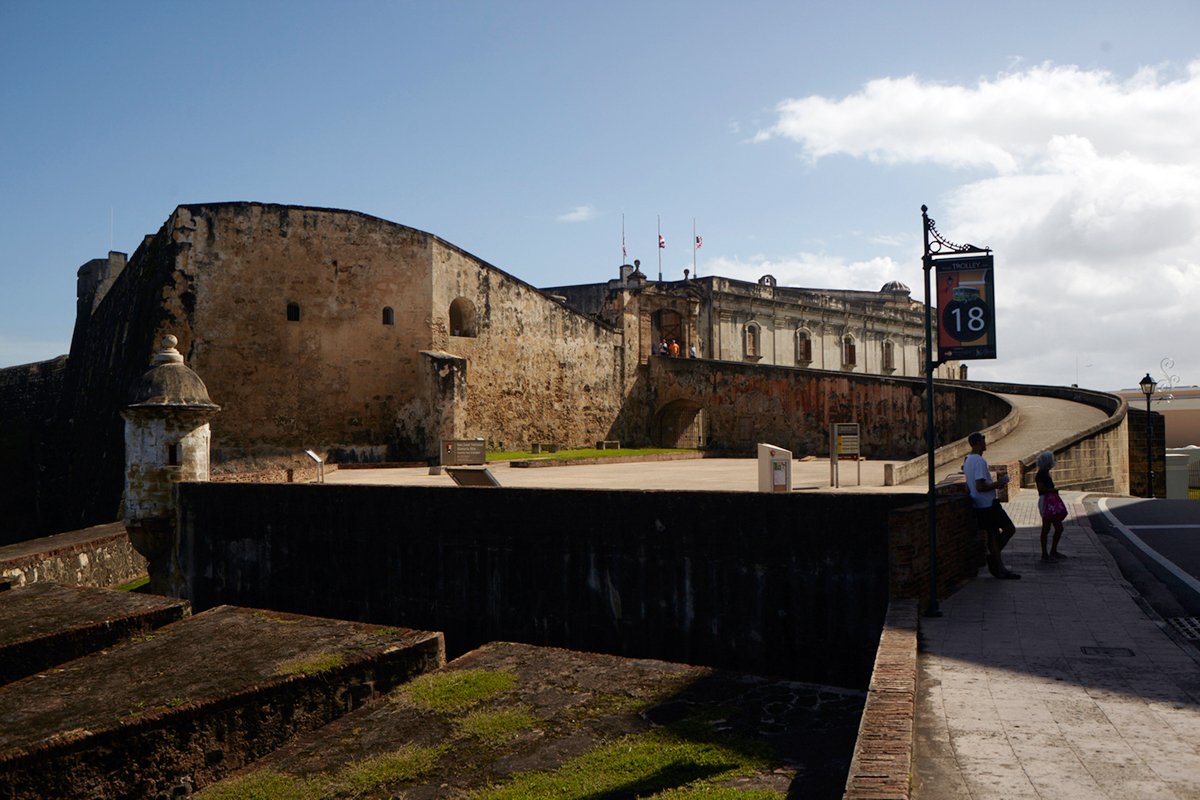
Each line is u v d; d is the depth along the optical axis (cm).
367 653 941
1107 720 568
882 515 1105
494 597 1467
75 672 924
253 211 3064
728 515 1227
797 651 1162
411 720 784
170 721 780
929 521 927
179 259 2958
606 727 738
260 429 3034
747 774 614
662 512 1288
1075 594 963
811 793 573
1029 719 572
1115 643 759
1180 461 3117
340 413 3161
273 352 3067
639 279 5503
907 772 464
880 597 1102
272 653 959
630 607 1315
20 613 1160
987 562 1109
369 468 3012
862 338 6512
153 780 770
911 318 6919
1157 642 761
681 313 4672
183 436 1938
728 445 3944
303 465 3066
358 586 1644
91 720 758
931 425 896
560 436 3844
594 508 1358
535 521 1421
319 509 1705
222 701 813
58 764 707
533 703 805
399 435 3244
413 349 3266
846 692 802
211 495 1866
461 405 3197
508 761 683
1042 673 673
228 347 3003
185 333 2948
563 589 1388
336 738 763
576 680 863
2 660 989
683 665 903
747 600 1207
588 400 4003
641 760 657
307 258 3136
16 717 780
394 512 1597
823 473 2411
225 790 688
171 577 1941
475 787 642
